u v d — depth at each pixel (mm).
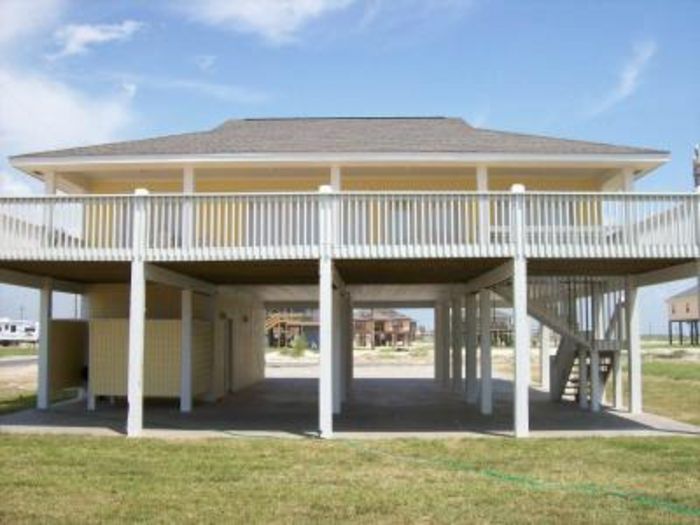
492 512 8141
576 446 12547
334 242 13547
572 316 17891
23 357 46375
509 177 18125
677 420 16172
